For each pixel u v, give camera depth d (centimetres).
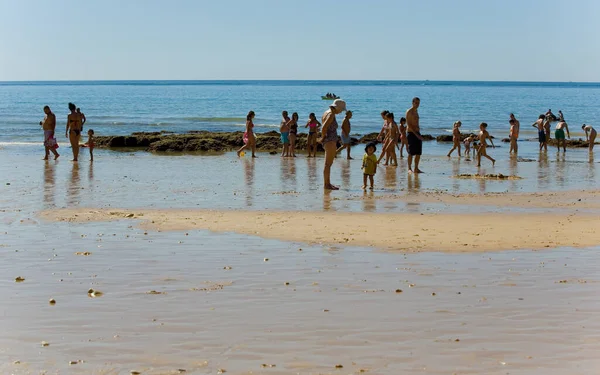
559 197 1642
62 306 753
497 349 618
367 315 715
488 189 1802
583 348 619
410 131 2136
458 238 1116
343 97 12731
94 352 616
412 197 1638
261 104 9425
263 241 1093
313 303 759
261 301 767
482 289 814
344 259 969
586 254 1002
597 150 3334
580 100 11725
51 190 1748
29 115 6228
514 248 1043
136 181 1955
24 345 634
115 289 820
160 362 591
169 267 926
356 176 2103
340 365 582
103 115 6506
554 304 753
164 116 6369
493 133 4541
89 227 1220
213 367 580
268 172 2217
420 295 789
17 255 999
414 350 616
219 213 1377
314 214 1365
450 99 11969
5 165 2395
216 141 3238
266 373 566
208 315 718
